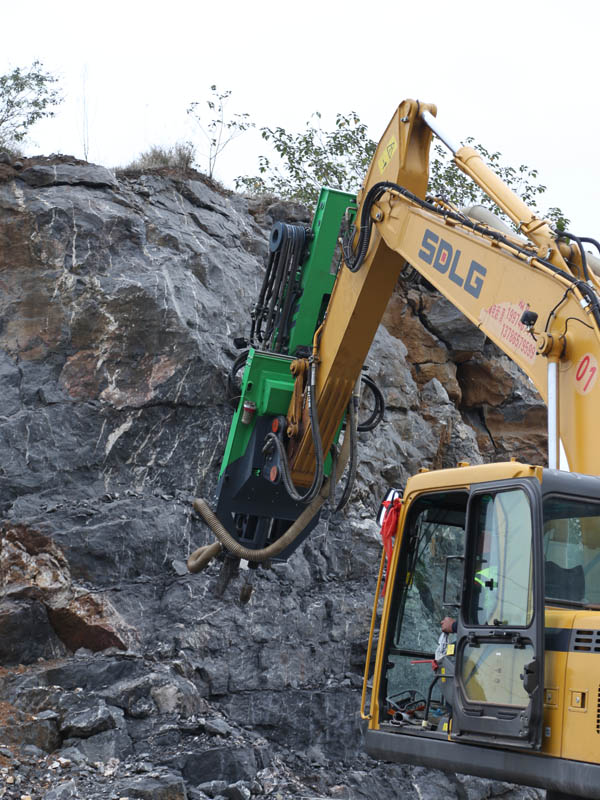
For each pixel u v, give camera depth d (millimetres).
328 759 10414
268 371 8453
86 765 8539
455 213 6812
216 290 13469
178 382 12148
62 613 10109
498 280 6273
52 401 11750
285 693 10570
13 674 9461
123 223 12969
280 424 8273
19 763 8281
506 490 5656
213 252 13883
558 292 5734
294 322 8586
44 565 10352
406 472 14594
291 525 8539
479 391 16656
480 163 6699
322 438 8258
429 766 6059
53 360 12039
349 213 8484
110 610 10250
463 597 5863
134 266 12750
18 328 12164
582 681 5066
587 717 5000
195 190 14812
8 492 11047
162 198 14273
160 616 10531
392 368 14914
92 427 11742
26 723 8742
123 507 11125
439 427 15297
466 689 5742
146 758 8898
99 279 12375
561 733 5125
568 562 5527
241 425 8461
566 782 5047
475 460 15492
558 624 5297
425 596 6734
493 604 5652
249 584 8750
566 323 5605
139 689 9461
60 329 12148
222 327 13094
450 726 5965
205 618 10570
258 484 8414
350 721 10680
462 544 6871
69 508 10945
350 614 11680
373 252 7625
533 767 5250
